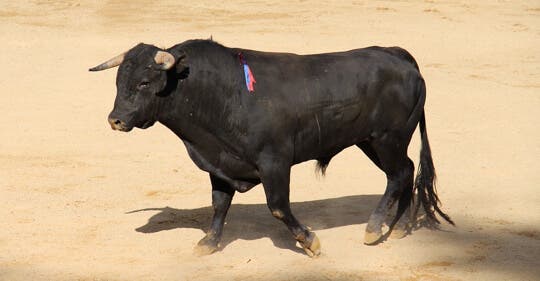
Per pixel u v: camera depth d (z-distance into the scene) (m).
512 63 25.00
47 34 29.22
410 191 10.46
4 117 18.00
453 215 11.34
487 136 16.25
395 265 9.44
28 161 14.51
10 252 10.02
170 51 8.98
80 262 9.66
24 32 29.53
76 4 36.75
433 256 9.73
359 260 9.59
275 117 9.16
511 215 11.32
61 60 24.56
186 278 9.08
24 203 12.06
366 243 10.12
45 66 23.73
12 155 14.92
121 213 11.61
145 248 10.13
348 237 10.44
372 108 9.91
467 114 18.30
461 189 12.62
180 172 13.87
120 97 8.85
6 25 31.00
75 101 19.62
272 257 9.72
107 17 33.75
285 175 9.32
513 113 18.39
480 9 36.25
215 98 9.09
